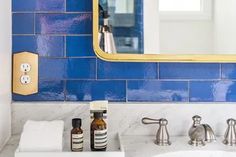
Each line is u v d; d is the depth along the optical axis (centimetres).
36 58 108
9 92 104
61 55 108
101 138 88
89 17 108
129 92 109
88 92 109
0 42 93
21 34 107
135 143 101
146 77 109
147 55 106
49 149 84
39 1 107
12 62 107
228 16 109
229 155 94
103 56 105
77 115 108
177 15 108
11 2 106
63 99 108
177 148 96
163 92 109
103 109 95
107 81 109
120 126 108
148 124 106
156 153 92
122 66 108
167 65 109
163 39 107
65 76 108
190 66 109
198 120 101
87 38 108
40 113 107
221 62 108
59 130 88
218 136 108
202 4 108
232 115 109
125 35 106
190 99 109
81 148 88
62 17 108
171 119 108
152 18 107
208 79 109
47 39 108
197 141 99
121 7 107
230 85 109
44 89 108
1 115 95
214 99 109
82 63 108
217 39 108
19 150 84
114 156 85
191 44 108
